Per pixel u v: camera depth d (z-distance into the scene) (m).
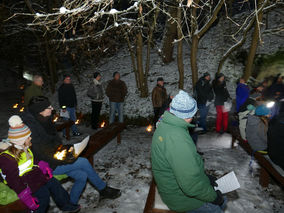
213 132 6.05
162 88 6.52
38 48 12.00
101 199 2.93
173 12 9.18
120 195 2.98
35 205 2.00
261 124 3.16
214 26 12.57
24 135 1.96
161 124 1.76
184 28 11.29
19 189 1.91
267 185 3.15
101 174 3.61
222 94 5.73
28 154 2.08
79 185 2.57
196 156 1.70
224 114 5.86
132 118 7.82
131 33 7.82
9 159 1.89
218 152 4.54
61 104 5.66
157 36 13.13
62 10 3.05
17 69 14.33
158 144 1.71
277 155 2.62
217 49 10.66
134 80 10.10
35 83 4.31
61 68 13.35
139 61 8.51
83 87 11.02
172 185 1.74
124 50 13.08
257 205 2.78
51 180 2.39
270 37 9.84
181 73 8.22
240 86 5.61
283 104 3.48
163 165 1.71
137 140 5.64
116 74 6.37
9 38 11.32
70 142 5.64
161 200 2.10
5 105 9.72
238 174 3.57
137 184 3.28
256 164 3.91
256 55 8.96
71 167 2.53
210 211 1.80
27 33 10.87
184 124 1.65
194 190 1.59
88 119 8.26
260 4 6.84
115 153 4.57
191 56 7.68
